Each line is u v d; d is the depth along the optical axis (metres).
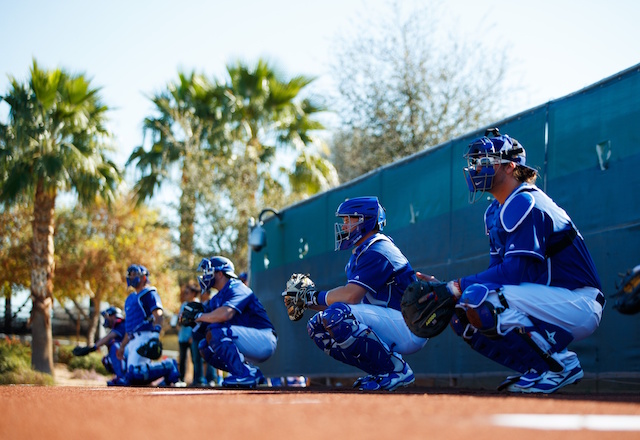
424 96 17.44
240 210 16.94
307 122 20.92
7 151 16.23
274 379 10.42
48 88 16.27
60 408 2.79
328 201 9.10
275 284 10.33
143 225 23.97
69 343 25.64
